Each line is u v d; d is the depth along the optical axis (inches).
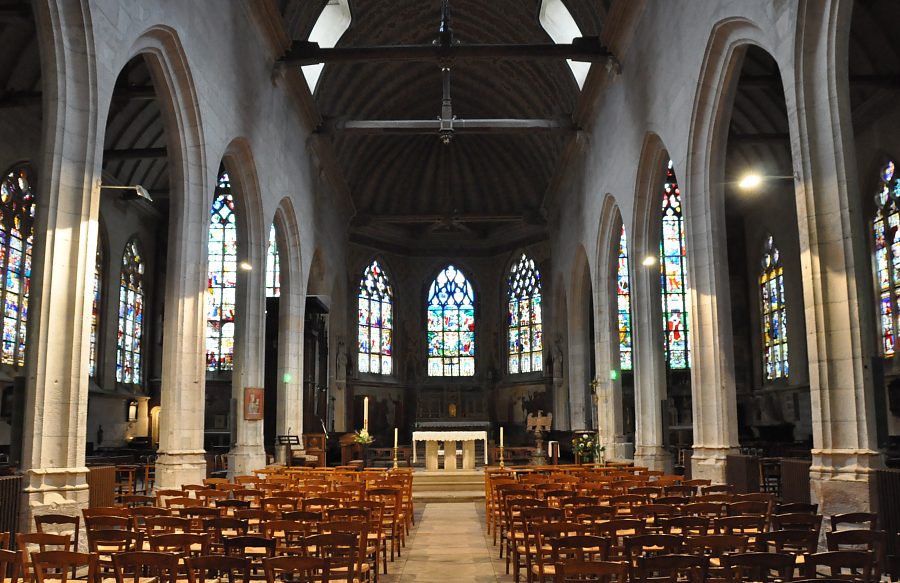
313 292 1566.2
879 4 962.1
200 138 826.8
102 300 1425.9
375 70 1605.6
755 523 369.1
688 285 826.8
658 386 1038.4
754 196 1585.9
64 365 547.8
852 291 535.5
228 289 1651.1
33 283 543.5
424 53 1124.5
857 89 1089.4
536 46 1126.4
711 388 793.6
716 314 794.8
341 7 1348.4
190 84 796.6
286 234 1280.8
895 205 1072.8
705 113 802.8
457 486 1054.4
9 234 1116.5
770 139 1119.0
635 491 517.3
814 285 551.2
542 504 450.0
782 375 1493.6
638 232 1071.0
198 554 389.4
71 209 567.8
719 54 761.6
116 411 1476.4
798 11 567.8
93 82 589.3
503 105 1806.1
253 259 1052.5
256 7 1000.2
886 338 1094.4
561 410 1831.9
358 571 367.2
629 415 1697.8
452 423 1803.6
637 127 1043.9
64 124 568.1
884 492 488.4
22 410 528.1
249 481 670.5
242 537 323.6
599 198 1306.6
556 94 1541.6
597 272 1330.0
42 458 526.9
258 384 1033.5
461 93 1840.6
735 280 1651.1
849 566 277.7
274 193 1131.3
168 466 768.3
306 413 1328.7
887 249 1091.9
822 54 562.9
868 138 1113.4
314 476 722.2
